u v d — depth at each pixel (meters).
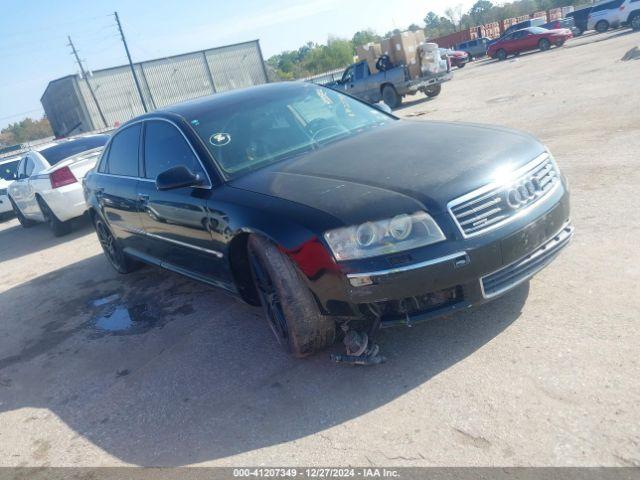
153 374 3.83
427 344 3.31
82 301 5.77
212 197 3.67
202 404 3.32
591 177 5.62
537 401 2.64
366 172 3.24
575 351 2.92
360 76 18.94
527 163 3.21
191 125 4.21
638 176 5.30
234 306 4.66
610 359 2.80
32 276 7.27
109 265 6.85
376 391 3.01
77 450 3.17
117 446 3.12
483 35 53.22
